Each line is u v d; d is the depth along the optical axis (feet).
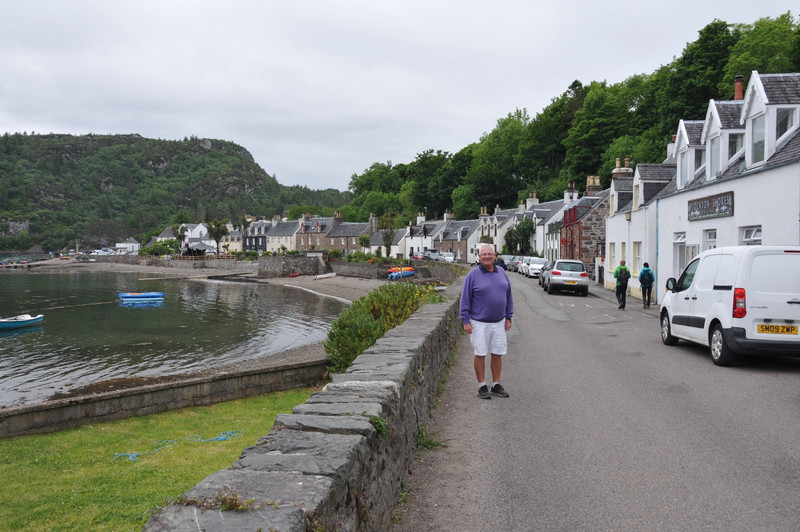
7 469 27.50
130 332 98.17
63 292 191.01
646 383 27.71
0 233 595.06
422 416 19.61
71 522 20.94
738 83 67.82
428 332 24.08
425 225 317.83
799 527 12.71
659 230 75.56
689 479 15.46
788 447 17.90
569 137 247.29
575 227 150.82
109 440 32.37
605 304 77.36
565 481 15.55
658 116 205.05
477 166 320.29
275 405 39.93
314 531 7.29
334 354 43.06
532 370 31.42
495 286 24.66
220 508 7.22
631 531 12.64
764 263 30.99
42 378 62.49
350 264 245.65
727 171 56.90
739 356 35.42
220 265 333.42
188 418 37.11
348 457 9.32
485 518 13.48
